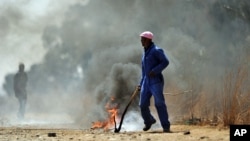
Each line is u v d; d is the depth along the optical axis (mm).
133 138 16656
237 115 20328
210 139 15828
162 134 17766
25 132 20156
